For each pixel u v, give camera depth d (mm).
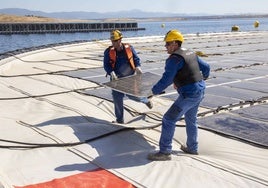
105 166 5164
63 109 8203
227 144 6078
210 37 29766
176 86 5328
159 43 25344
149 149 5832
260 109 7996
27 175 4844
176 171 4934
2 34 68625
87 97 9445
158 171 4938
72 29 76188
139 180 4691
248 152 5746
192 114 5539
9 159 5375
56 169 5062
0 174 4676
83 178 4770
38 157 5477
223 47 22000
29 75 12641
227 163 5273
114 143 6070
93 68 14242
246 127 6844
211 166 5164
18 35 68188
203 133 6609
